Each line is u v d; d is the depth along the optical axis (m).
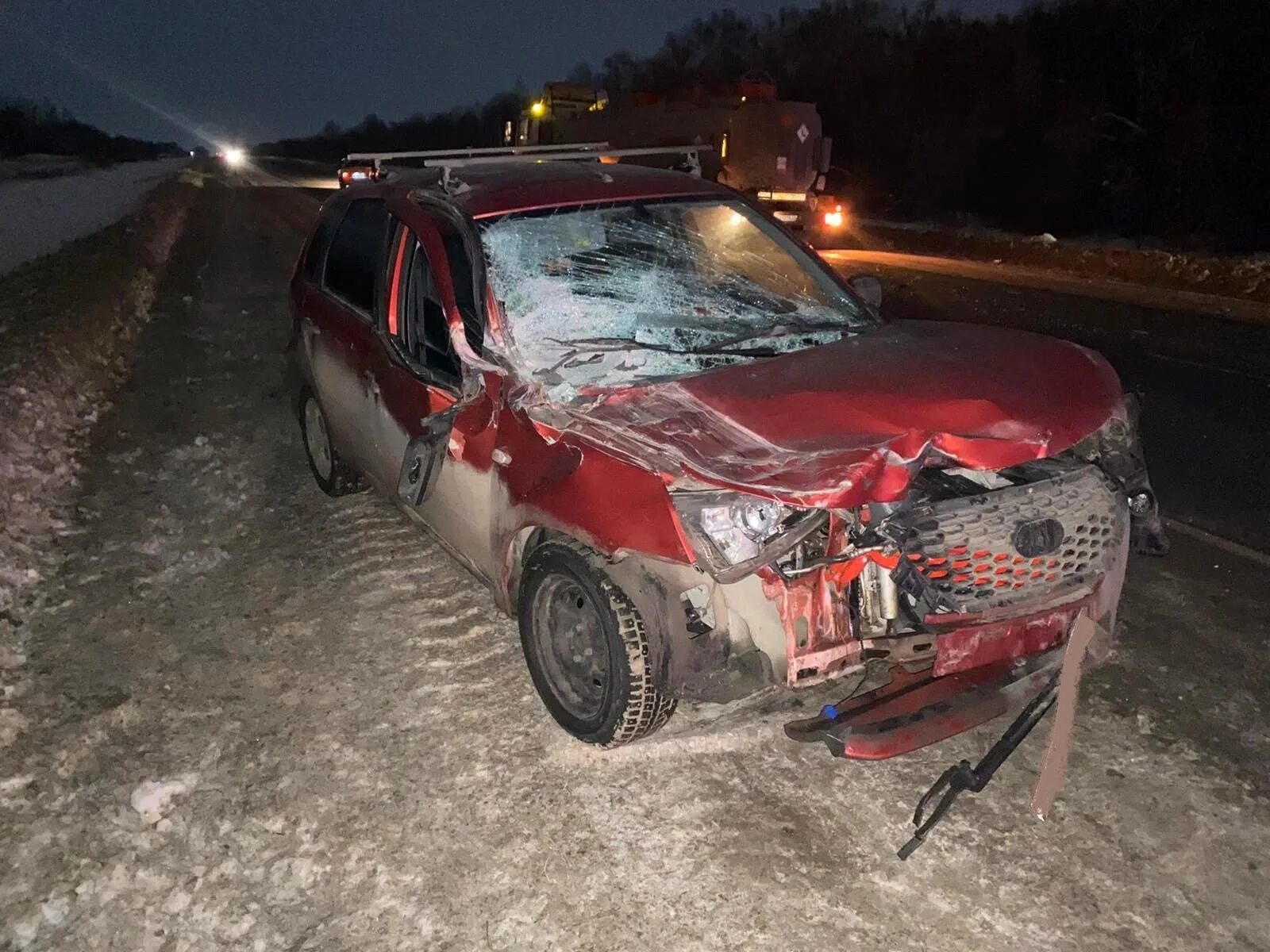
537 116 26.25
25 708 3.85
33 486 5.94
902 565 3.04
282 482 6.27
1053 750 3.19
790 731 3.19
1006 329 4.16
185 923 2.84
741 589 3.13
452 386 3.97
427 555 5.14
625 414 3.32
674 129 21.59
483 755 3.53
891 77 36.81
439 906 2.88
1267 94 21.81
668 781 3.38
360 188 5.37
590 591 3.29
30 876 3.01
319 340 5.26
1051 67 28.39
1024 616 3.10
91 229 23.83
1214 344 10.50
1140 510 3.71
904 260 19.36
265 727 3.72
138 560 5.16
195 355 10.16
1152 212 23.59
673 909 2.85
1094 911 2.84
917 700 3.12
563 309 3.95
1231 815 3.20
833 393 3.33
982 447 3.04
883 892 2.91
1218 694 3.87
